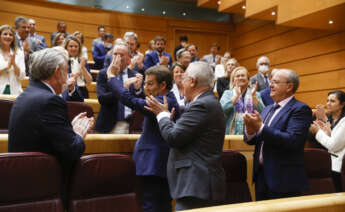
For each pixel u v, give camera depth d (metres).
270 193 1.52
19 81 2.80
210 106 1.29
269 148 1.52
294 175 1.49
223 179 1.30
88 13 6.33
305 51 5.48
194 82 1.36
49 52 1.27
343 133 2.04
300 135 1.46
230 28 7.39
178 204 1.28
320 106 2.19
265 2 4.73
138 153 1.49
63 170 1.26
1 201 1.06
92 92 3.59
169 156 1.35
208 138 1.28
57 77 1.27
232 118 2.39
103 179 1.25
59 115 1.19
